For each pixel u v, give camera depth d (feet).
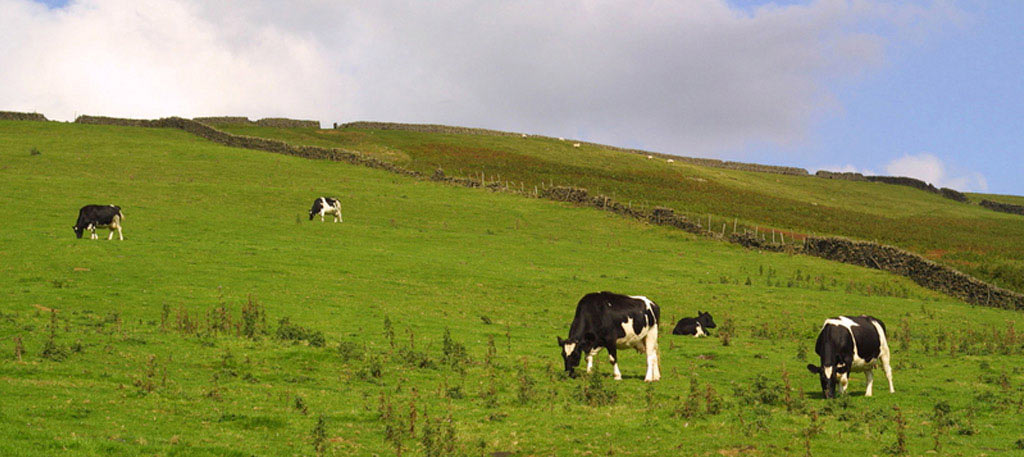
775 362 84.17
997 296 146.51
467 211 214.07
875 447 44.70
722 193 322.55
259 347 75.31
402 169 269.44
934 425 51.65
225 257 129.08
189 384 59.77
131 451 40.68
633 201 272.51
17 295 92.84
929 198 427.33
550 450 45.21
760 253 187.42
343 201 212.64
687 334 103.60
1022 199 490.49
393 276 125.90
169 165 247.29
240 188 215.31
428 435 44.19
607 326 69.72
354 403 56.90
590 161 378.32
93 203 180.75
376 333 88.58
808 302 129.59
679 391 65.16
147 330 79.92
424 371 70.74
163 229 158.40
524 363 76.38
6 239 130.11
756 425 49.14
